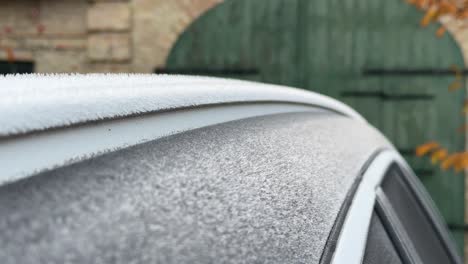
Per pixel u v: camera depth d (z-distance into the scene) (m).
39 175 0.35
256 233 0.43
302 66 5.04
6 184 0.33
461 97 4.81
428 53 4.86
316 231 0.51
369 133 1.26
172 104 0.51
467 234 4.80
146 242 0.35
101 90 0.43
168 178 0.42
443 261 1.47
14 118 0.33
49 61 5.47
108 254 0.32
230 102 0.66
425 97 4.86
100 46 5.34
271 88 0.90
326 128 0.90
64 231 0.32
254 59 5.12
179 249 0.36
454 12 3.18
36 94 0.37
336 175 0.68
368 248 0.63
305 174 0.59
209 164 0.48
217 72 5.17
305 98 1.05
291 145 0.66
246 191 0.47
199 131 0.55
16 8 5.49
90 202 0.35
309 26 5.02
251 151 0.56
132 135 0.46
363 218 0.64
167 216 0.38
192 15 5.18
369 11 4.94
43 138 0.36
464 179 4.80
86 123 0.40
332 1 4.98
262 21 5.09
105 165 0.40
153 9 5.25
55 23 5.45
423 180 4.87
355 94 4.97
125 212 0.36
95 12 5.32
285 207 0.50
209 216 0.41
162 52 5.25
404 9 4.88
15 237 0.30
